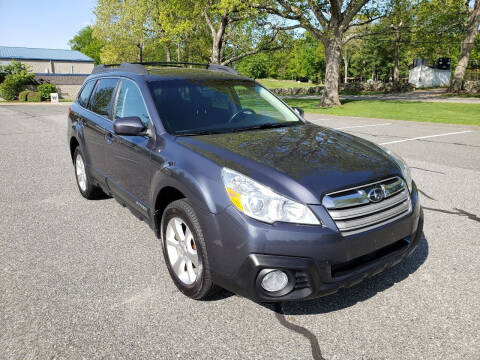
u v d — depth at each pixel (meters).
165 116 3.33
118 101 4.00
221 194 2.44
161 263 3.44
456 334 2.46
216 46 27.14
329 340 2.43
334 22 21.94
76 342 2.41
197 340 2.43
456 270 3.25
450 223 4.28
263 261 2.28
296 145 2.96
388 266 2.62
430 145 8.97
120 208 4.88
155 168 3.05
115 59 45.28
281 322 2.60
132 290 3.00
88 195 5.11
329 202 2.37
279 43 29.55
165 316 2.67
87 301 2.85
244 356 2.29
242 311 2.73
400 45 48.09
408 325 2.55
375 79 77.62
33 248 3.75
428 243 3.78
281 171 2.50
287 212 2.32
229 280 2.44
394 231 2.60
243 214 2.34
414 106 20.55
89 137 4.53
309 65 87.50
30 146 9.60
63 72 57.91
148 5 33.88
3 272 3.29
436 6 23.91
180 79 3.80
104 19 40.56
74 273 3.27
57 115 19.25
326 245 2.30
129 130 3.19
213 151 2.78
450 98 26.72
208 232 2.48
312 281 2.31
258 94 4.09
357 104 23.06
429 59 47.09
